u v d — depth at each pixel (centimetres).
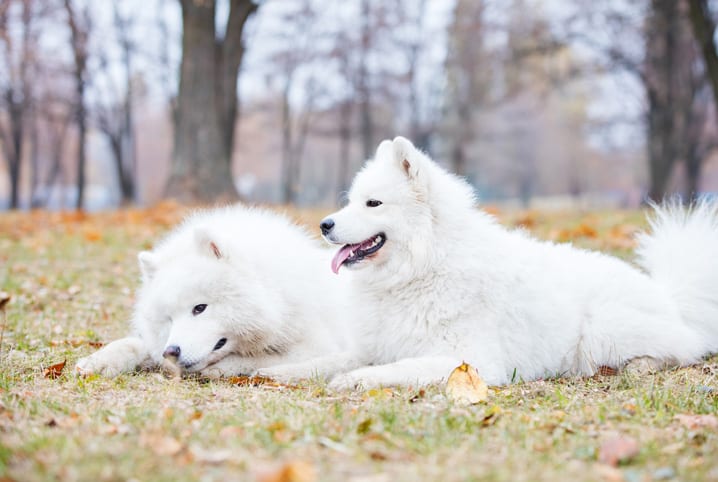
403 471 283
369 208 485
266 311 491
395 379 439
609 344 523
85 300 750
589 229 1055
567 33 2630
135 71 3061
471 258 486
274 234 561
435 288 480
